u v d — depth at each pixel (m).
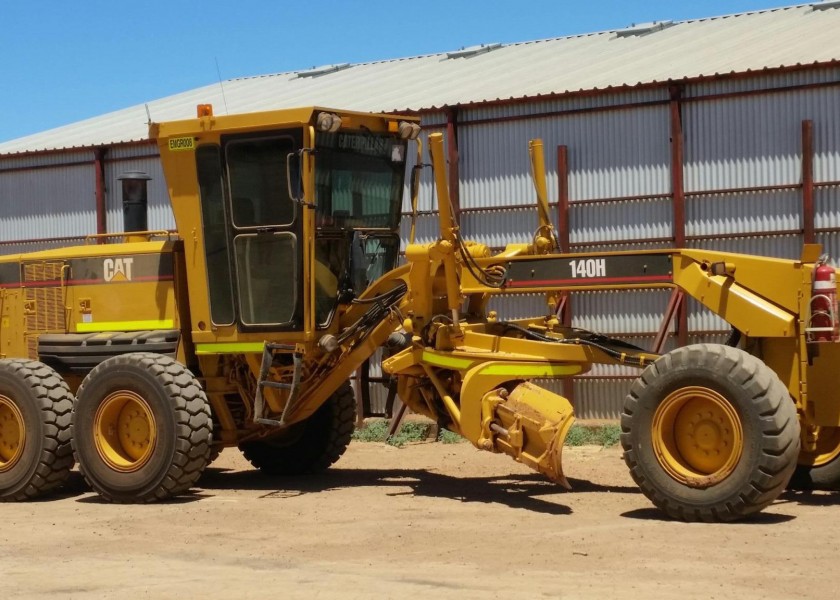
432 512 9.34
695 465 8.72
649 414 8.79
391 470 12.30
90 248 11.77
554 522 8.76
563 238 17.34
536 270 9.84
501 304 17.58
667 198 16.75
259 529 8.77
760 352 9.19
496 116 17.86
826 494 9.84
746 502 8.38
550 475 9.24
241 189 10.61
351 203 10.84
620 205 17.08
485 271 9.98
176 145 10.85
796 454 8.41
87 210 21.52
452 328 10.08
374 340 10.70
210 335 10.86
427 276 10.17
